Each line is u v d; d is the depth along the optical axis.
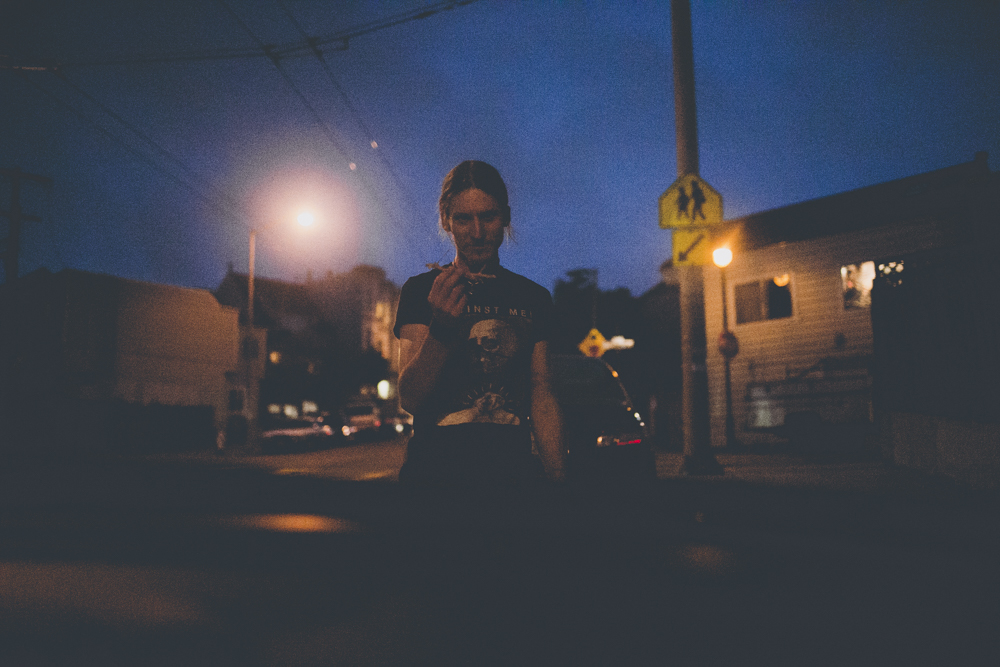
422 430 1.83
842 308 17.98
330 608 1.62
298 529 1.97
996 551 3.17
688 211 10.68
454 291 1.63
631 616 1.62
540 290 2.00
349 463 16.59
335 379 48.09
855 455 14.80
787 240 18.84
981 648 1.60
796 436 17.38
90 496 4.98
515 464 1.80
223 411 33.44
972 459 7.37
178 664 1.36
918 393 9.32
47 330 27.42
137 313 29.50
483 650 1.47
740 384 19.56
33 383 27.62
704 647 1.51
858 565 2.47
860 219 17.67
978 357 7.73
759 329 19.39
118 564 1.98
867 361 17.34
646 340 30.66
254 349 29.67
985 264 7.79
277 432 26.95
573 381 7.49
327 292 60.88
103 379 27.88
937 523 4.23
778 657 1.51
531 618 1.61
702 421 10.30
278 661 1.39
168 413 28.08
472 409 1.81
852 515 4.48
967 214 15.87
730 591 1.88
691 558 2.20
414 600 1.65
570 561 1.72
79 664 1.37
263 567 1.76
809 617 1.76
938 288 8.79
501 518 1.70
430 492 1.70
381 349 61.34
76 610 1.61
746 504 4.76
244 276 56.41
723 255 10.47
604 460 6.33
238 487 4.76
